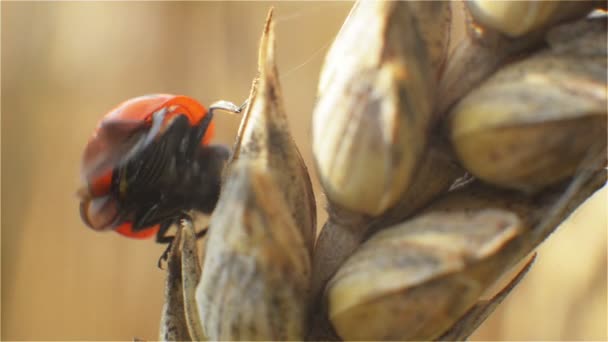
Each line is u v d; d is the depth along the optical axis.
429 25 0.05
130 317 0.20
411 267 0.05
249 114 0.06
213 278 0.05
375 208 0.05
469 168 0.05
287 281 0.05
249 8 0.20
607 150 0.05
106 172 0.10
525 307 0.17
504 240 0.05
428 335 0.05
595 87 0.05
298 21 0.20
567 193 0.05
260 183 0.05
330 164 0.05
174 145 0.10
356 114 0.05
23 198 0.20
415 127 0.05
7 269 0.20
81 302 0.20
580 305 0.16
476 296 0.05
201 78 0.20
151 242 0.21
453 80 0.05
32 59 0.20
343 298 0.05
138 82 0.20
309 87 0.20
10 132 0.20
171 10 0.20
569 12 0.05
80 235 0.21
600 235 0.16
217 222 0.05
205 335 0.06
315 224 0.06
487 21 0.05
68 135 0.21
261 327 0.05
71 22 0.21
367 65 0.05
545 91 0.05
